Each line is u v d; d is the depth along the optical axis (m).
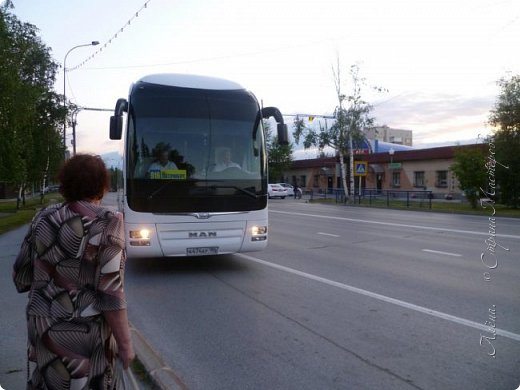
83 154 2.55
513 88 26.44
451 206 27.69
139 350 4.38
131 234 7.51
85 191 2.45
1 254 11.52
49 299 2.29
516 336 5.00
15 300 6.89
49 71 31.67
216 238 7.84
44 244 2.31
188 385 3.89
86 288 2.31
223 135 8.01
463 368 4.18
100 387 2.33
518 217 21.08
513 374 4.05
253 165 8.14
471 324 5.39
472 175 24.88
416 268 8.75
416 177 41.84
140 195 7.52
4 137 21.06
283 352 4.59
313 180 55.69
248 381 3.96
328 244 12.04
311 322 5.51
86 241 2.30
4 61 19.48
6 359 4.51
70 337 2.27
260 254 10.41
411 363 4.30
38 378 2.30
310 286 7.33
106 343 2.38
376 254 10.40
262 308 6.12
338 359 4.41
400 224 17.52
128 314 5.91
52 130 31.72
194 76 8.40
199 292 7.00
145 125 7.70
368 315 5.77
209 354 4.56
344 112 37.34
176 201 7.64
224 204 7.88
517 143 25.59
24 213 25.64
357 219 19.98
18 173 22.41
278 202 37.38
